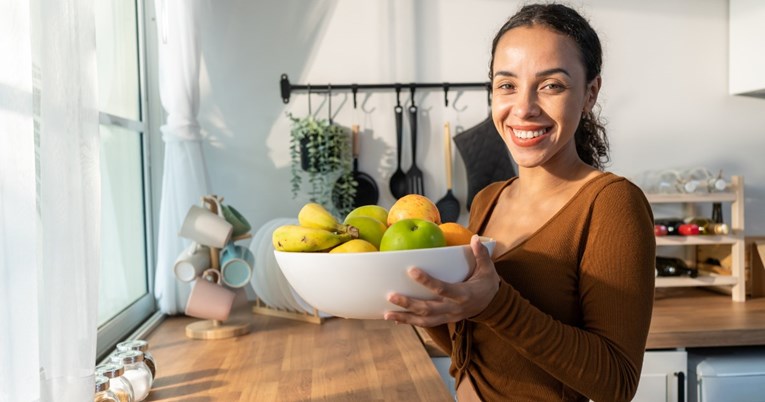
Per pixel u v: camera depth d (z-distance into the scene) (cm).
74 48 88
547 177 96
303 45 246
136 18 226
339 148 240
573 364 79
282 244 81
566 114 85
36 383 80
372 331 192
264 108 246
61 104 86
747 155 261
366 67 248
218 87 244
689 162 259
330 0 247
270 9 245
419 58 250
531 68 85
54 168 85
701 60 258
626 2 255
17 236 77
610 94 257
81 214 88
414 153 250
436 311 73
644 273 84
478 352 96
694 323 201
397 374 148
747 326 196
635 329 83
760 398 194
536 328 78
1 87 76
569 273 90
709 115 259
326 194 245
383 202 251
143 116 228
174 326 204
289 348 174
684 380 195
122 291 199
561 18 86
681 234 236
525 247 92
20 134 78
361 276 72
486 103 252
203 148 244
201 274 192
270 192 246
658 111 258
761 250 241
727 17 258
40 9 84
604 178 89
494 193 110
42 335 86
